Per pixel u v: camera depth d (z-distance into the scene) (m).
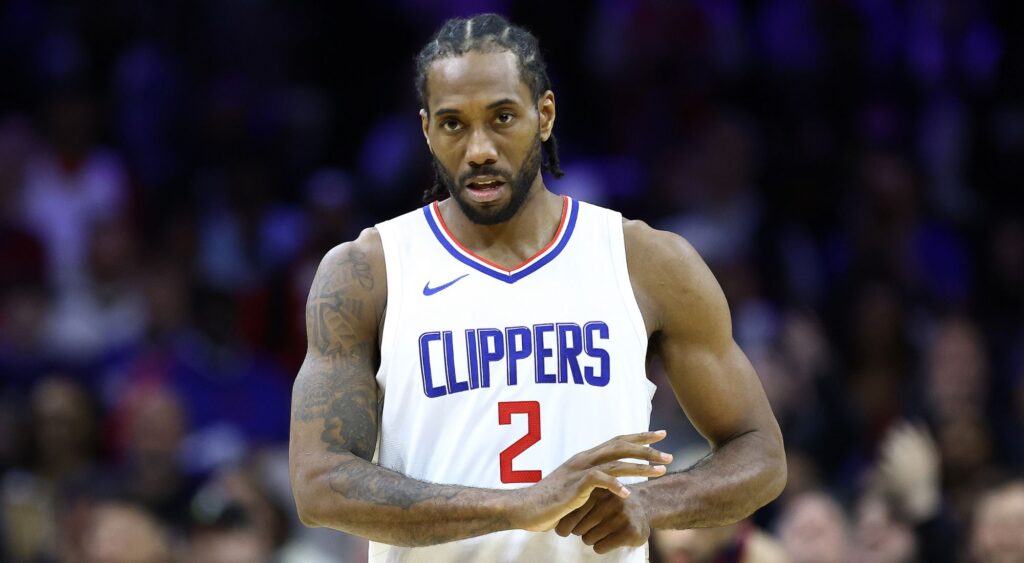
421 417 13.94
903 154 42.31
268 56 44.38
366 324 14.22
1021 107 43.94
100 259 38.09
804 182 41.03
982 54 44.69
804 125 42.66
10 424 32.09
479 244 14.34
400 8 45.69
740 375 14.48
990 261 40.75
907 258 39.22
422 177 40.00
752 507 14.06
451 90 13.66
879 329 36.22
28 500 30.81
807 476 30.05
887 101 43.53
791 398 31.75
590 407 13.91
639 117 43.31
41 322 36.50
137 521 25.81
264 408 34.59
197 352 34.91
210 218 39.81
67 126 40.22
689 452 27.16
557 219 14.52
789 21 44.47
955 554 27.02
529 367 13.92
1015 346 38.09
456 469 13.80
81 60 42.69
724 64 44.31
